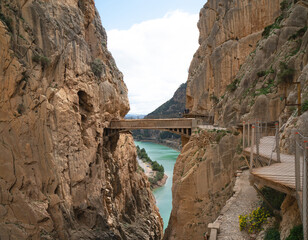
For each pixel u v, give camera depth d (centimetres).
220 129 2958
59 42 3080
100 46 4397
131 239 3862
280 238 1137
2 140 2378
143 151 14012
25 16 2786
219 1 5047
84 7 4062
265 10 4241
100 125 3819
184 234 2662
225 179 2728
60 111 2936
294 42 3178
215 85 4794
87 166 3347
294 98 2459
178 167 3041
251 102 3341
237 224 1528
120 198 4275
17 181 2408
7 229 2241
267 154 1648
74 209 3014
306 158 751
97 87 3834
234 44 4553
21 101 2519
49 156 2700
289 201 1217
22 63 2550
